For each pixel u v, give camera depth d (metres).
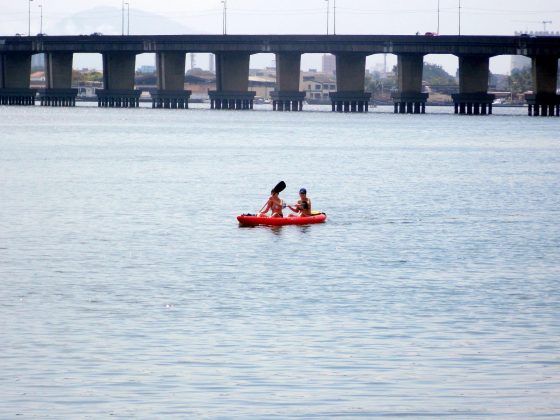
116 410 55.03
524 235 120.19
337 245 110.88
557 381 60.25
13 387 58.53
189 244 110.81
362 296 83.12
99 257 101.69
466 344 68.12
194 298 81.81
